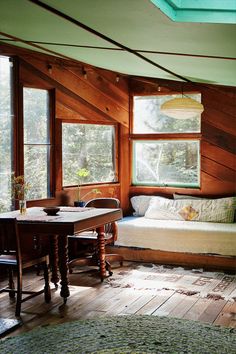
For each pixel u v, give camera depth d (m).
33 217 4.89
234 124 6.93
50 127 6.36
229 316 4.29
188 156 7.30
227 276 5.69
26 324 4.16
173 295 4.93
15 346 3.66
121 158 7.38
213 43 3.65
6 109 5.79
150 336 3.79
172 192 7.35
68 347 3.61
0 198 5.75
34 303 4.72
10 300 4.84
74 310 4.50
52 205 6.36
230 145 6.98
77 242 6.46
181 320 4.18
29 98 6.10
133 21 3.29
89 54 5.28
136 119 7.55
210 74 5.49
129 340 3.71
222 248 6.05
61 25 3.86
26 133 6.07
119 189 7.38
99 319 4.23
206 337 3.78
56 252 5.25
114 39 4.08
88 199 6.93
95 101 6.94
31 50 5.89
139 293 5.01
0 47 5.57
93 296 4.92
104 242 5.57
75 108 6.65
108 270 5.74
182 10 3.09
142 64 5.32
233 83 6.14
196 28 3.24
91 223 4.91
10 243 4.41
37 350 3.58
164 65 5.20
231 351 3.51
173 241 6.28
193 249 6.19
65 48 5.14
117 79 7.06
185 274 5.78
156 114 7.45
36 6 3.37
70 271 5.82
